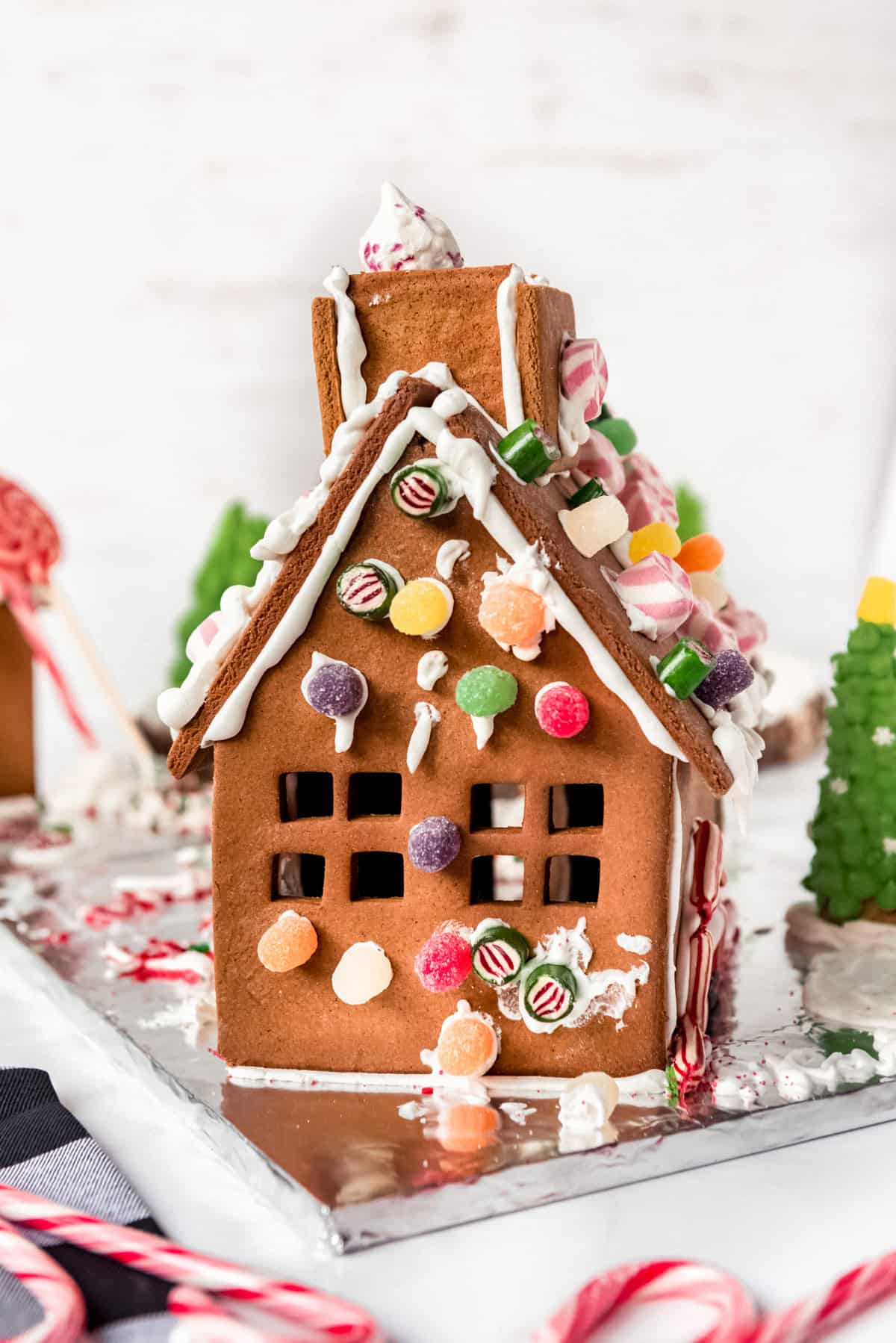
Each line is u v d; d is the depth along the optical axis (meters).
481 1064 0.60
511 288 0.59
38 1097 0.61
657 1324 0.50
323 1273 0.52
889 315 1.58
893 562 1.57
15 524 0.99
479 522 0.59
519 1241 0.53
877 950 0.72
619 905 0.60
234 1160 0.57
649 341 1.55
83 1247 0.52
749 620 0.71
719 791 0.59
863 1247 0.53
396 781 0.65
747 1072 0.60
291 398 1.54
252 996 0.61
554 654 0.59
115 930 0.77
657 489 0.69
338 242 1.52
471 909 0.61
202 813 0.95
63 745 1.39
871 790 0.72
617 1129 0.57
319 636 0.60
